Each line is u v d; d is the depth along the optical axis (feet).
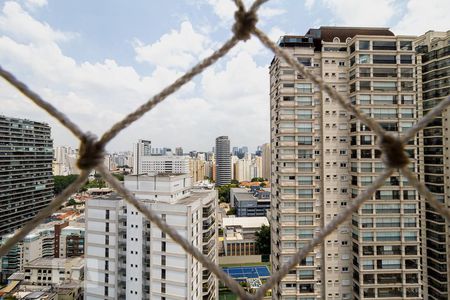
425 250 100.78
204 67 9.31
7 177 214.48
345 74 84.43
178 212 75.36
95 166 8.40
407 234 77.82
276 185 89.15
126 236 81.87
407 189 78.64
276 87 87.45
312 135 82.53
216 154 532.73
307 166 82.53
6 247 8.74
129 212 81.56
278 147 84.79
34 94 8.12
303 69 9.16
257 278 166.81
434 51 101.76
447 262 94.58
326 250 81.92
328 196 82.53
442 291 94.27
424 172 102.42
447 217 8.72
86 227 84.74
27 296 129.39
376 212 78.43
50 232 190.29
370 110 79.46
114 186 8.68
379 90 79.56
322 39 87.25
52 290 134.41
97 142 8.51
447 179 95.25
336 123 83.30
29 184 235.20
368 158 78.33
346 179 82.89
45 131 254.47
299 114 82.74
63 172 349.00
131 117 8.64
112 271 81.76
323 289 82.07
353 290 80.84
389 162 8.72
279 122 83.35
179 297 73.61
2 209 209.97
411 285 76.48
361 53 80.02
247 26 9.03
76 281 143.64
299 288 81.10
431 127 100.07
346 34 88.48
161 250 75.82
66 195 8.79
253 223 231.09
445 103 8.75
